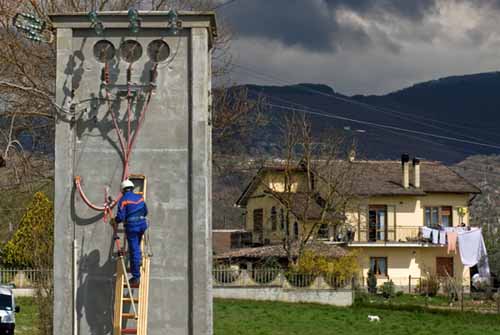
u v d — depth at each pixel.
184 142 19.72
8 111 38.03
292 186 75.12
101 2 44.97
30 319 39.56
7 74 38.88
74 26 19.77
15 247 54.38
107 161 19.77
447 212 77.81
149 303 19.47
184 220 19.61
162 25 19.72
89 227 19.69
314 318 48.56
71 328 19.52
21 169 34.41
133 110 19.78
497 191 145.88
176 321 19.44
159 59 19.92
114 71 19.78
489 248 80.31
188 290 19.50
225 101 58.16
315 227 66.25
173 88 19.78
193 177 19.59
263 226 79.50
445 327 47.72
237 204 86.00
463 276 75.75
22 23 20.78
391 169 78.94
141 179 19.69
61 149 19.69
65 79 19.78
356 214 74.94
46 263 29.00
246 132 61.16
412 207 76.50
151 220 19.59
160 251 19.55
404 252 75.12
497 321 51.84
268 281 55.72
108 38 19.81
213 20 20.11
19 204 57.91
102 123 19.81
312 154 70.94
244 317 47.38
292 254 64.81
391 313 53.47
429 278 70.00
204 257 19.48
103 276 19.59
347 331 44.25
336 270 57.78
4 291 35.59
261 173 76.81
